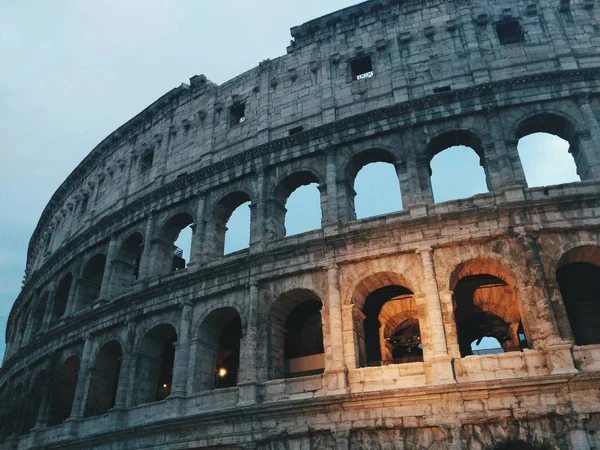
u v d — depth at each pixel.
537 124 41.34
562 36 43.59
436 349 33.44
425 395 32.06
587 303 38.00
